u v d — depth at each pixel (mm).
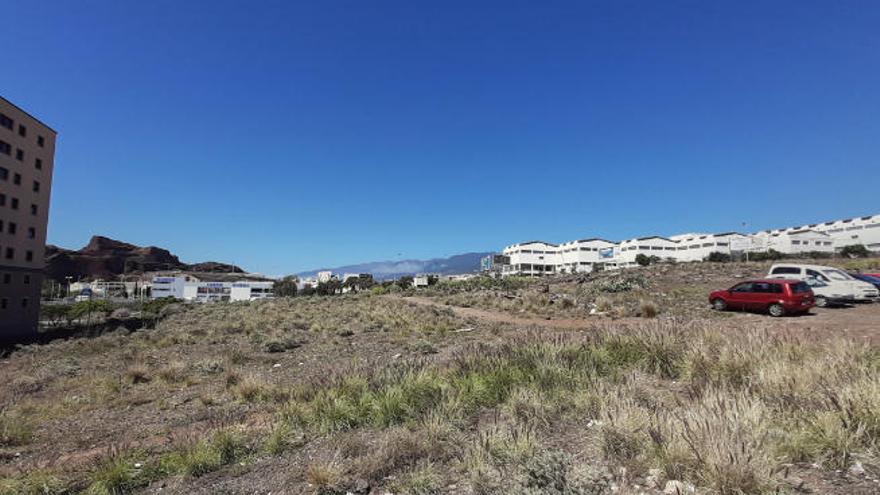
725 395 5207
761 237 102000
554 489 3738
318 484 4918
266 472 5641
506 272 144750
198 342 21969
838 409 4797
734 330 9312
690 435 4230
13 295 56812
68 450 7824
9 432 8719
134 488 5730
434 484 4535
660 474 4035
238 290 148125
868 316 18469
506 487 4000
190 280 176750
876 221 90375
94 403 11398
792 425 4680
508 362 8586
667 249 120875
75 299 144125
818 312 20562
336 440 6324
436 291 47875
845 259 53938
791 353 7484
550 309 25000
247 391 10508
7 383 15102
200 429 7969
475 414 6699
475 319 23234
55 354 22984
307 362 14688
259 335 21469
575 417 5961
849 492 3553
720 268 43625
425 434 5953
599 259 129125
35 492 5809
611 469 4227
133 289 172750
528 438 5066
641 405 5746
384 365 10023
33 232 60656
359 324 23406
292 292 106625
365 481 4879
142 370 14070
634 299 26953
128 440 8031
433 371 8734
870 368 6125
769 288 20234
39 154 62031
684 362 7699
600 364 8180
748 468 3660
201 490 5305
